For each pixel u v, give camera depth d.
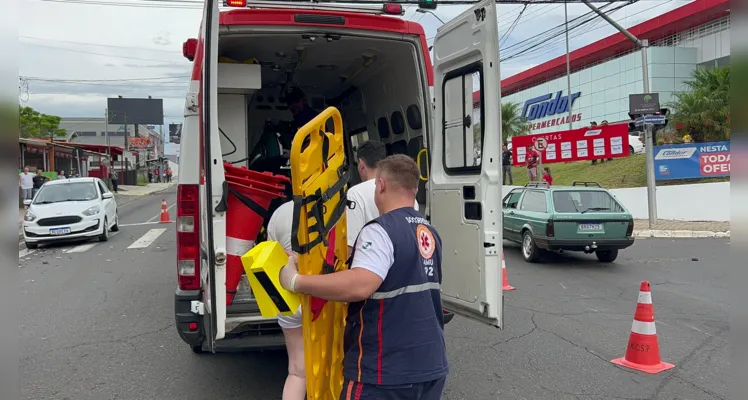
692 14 35.94
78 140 82.88
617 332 6.27
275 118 6.90
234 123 5.16
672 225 16.44
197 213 4.29
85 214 13.27
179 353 5.54
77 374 4.98
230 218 3.93
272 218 3.74
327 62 5.89
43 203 13.69
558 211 10.38
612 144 20.22
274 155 6.15
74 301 7.69
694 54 37.12
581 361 5.33
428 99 4.96
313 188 2.58
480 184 4.10
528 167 22.77
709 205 17.09
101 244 13.39
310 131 2.57
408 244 2.45
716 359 5.36
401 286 2.43
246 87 5.06
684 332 6.27
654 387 4.70
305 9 4.51
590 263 10.97
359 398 2.42
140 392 4.59
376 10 4.81
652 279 9.35
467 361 5.34
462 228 4.34
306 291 2.41
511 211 11.94
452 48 4.50
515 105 38.91
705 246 13.14
